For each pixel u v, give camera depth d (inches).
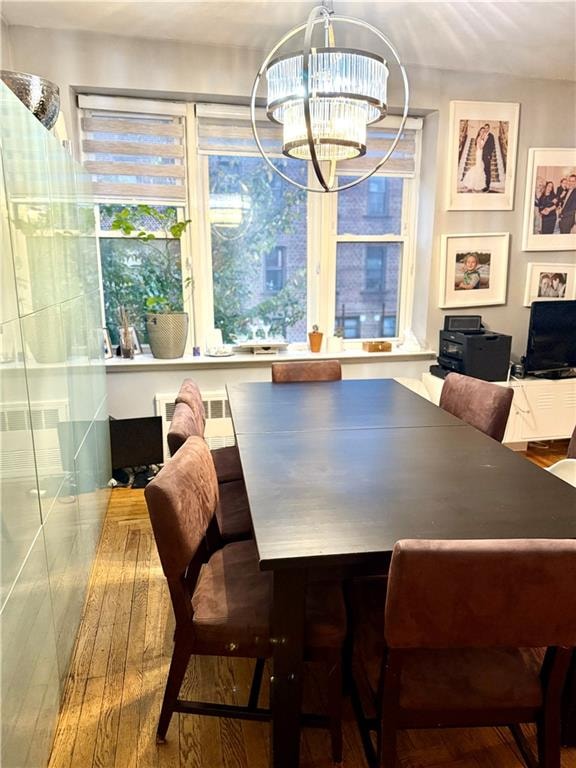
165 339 132.0
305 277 149.6
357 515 51.8
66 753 58.6
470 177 142.6
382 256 152.8
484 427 89.0
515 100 140.6
